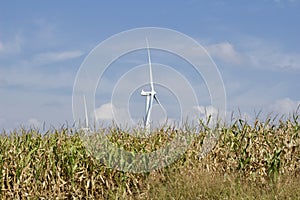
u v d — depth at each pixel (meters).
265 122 12.73
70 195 10.95
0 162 10.92
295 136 12.49
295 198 9.77
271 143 12.45
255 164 12.02
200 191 10.05
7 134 11.77
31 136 11.76
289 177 10.89
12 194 10.62
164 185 10.86
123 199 10.73
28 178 10.80
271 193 10.12
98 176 11.15
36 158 11.22
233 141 12.48
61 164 11.22
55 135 11.89
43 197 10.65
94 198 11.02
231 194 9.80
